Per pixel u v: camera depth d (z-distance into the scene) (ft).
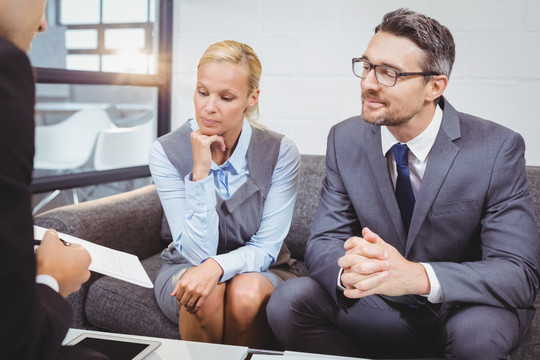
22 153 2.14
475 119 4.46
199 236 4.79
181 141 5.12
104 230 5.55
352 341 4.65
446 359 3.85
